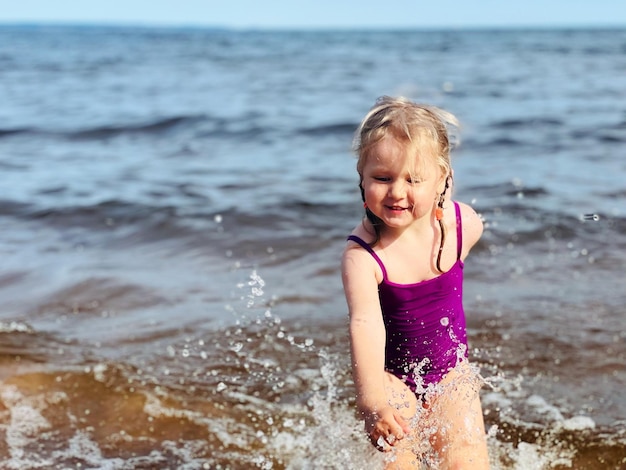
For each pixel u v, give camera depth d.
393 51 52.41
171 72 28.39
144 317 4.28
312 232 5.89
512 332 3.98
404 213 2.38
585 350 3.76
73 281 4.87
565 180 7.45
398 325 2.62
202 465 2.87
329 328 4.04
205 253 5.49
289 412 3.22
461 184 7.36
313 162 8.96
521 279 4.82
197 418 3.19
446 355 2.65
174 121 12.60
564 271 4.96
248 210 6.47
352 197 6.96
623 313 4.22
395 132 2.32
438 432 2.54
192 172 8.41
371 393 2.31
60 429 3.12
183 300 4.53
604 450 2.88
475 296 4.52
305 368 3.60
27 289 4.77
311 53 49.78
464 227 2.64
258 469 2.84
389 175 2.34
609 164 8.27
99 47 64.88
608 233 5.71
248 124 12.24
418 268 2.57
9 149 10.31
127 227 6.17
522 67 29.84
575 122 11.71
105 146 10.59
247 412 3.23
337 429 3.04
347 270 2.54
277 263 5.24
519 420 3.10
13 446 2.98
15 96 17.73
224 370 3.60
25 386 3.45
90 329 4.13
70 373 3.57
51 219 6.45
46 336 4.04
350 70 29.03
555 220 6.02
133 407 3.28
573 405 3.22
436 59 38.50
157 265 5.25
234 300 4.50
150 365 3.66
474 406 2.58
